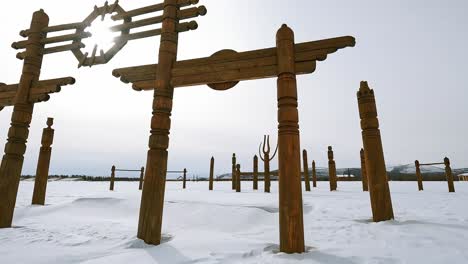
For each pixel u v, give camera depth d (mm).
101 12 4645
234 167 14516
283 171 2961
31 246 3273
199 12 3887
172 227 4715
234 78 3457
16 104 4840
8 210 4527
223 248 3033
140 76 4000
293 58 3213
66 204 6773
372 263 2418
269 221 5055
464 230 3461
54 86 4660
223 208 5559
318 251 2832
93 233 3988
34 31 5105
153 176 3496
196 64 3672
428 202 6883
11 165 4652
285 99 3090
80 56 4746
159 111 3650
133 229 4328
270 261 2557
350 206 6441
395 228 3738
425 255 2574
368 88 4656
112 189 14273
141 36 4234
